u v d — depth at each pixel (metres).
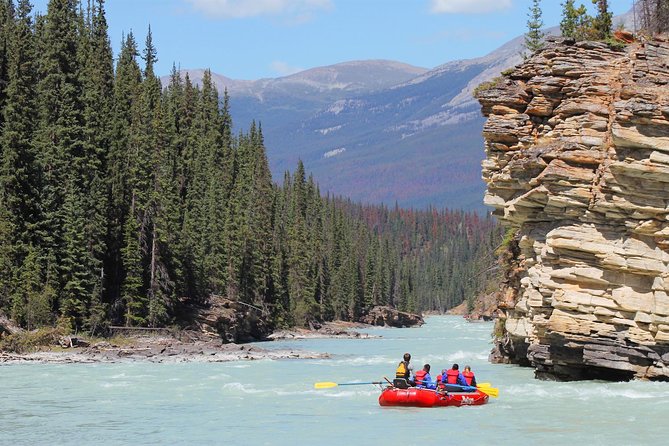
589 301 43.12
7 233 74.12
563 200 43.47
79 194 79.75
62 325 73.12
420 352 76.31
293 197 147.38
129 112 99.19
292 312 130.88
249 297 112.62
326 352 77.69
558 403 38.47
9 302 72.75
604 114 43.19
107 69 105.25
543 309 46.53
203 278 97.88
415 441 31.20
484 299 183.00
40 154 80.75
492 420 34.97
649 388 41.25
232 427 34.44
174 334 83.94
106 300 83.38
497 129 48.91
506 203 49.50
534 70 48.34
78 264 76.38
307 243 143.12
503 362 60.16
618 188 41.62
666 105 40.09
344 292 164.62
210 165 120.00
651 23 59.38
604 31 61.56
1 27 90.00
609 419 34.38
